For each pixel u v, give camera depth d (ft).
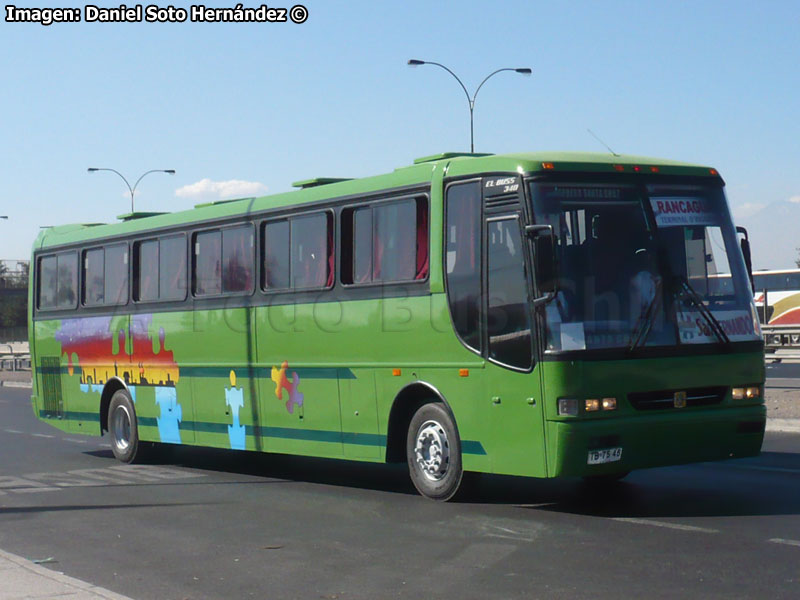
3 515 37.96
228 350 48.49
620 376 33.78
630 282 34.65
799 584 24.44
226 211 48.91
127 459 55.21
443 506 37.35
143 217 57.21
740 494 38.01
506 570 26.84
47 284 62.85
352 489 43.04
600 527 32.22
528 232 33.76
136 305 54.90
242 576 27.32
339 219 42.47
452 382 37.22
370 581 26.25
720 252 36.55
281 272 45.55
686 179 36.78
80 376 59.47
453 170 37.63
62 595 23.68
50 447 63.72
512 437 34.91
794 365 120.88
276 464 53.31
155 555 30.37
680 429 34.37
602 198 35.17
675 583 24.81
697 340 35.14
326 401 43.01
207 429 50.01
